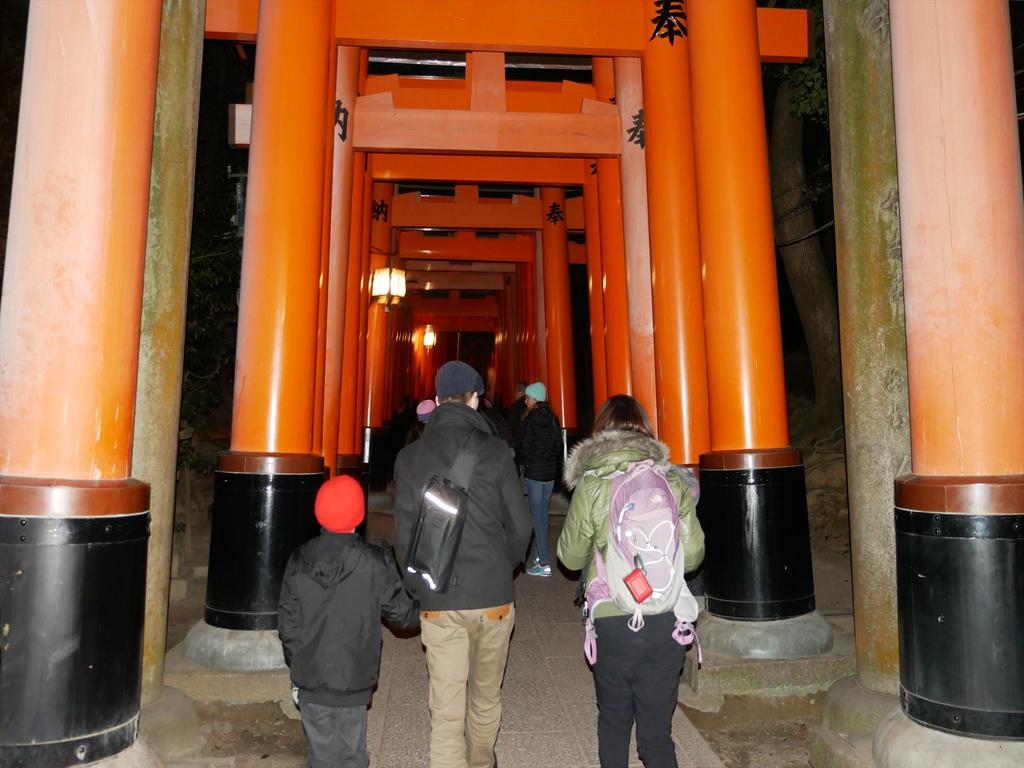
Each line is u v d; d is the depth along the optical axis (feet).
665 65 22.74
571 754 13.70
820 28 30.12
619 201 29.40
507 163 39.63
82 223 9.93
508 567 11.51
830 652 16.67
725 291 18.08
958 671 10.00
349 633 10.48
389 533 36.63
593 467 10.76
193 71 15.23
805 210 41.75
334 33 22.59
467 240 61.77
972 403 10.35
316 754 10.52
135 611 10.14
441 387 12.27
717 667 16.02
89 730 9.50
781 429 17.97
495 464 11.45
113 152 10.16
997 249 10.44
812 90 31.40
